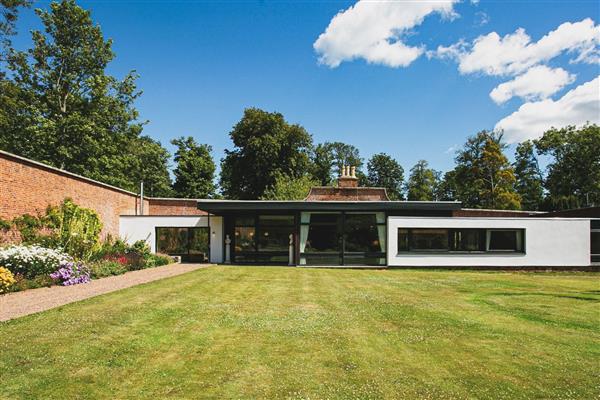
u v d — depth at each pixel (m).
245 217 23.19
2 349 5.81
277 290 12.01
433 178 69.00
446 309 9.43
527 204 53.97
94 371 5.14
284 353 5.98
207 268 19.00
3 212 14.66
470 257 20.98
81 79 30.91
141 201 27.92
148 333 6.83
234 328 7.30
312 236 21.52
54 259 12.80
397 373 5.25
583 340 6.87
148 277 14.60
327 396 4.54
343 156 69.06
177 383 4.84
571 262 21.06
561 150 49.00
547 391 4.76
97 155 30.28
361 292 11.93
